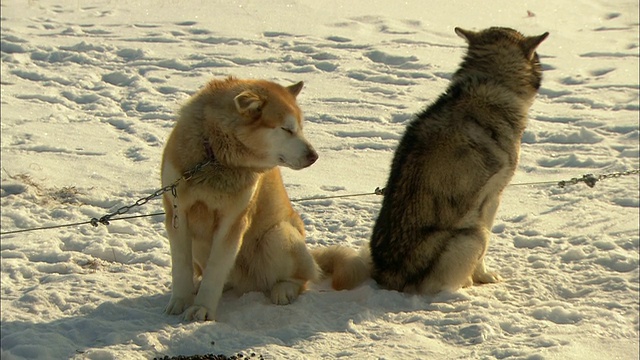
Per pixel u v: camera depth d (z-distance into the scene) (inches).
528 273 523.5
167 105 892.0
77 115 860.6
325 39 1157.7
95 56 1055.6
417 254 480.7
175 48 1101.1
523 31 1224.2
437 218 478.0
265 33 1189.7
